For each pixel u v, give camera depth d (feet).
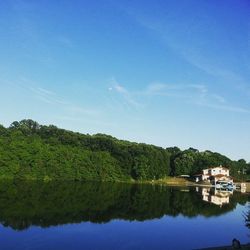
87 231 137.69
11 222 145.18
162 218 175.32
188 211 202.90
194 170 561.02
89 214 174.91
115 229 143.64
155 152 503.61
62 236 128.06
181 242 127.75
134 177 484.74
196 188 424.05
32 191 265.54
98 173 447.83
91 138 506.07
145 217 175.73
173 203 238.07
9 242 117.08
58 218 159.12
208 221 171.94
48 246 115.03
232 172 580.30
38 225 142.82
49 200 216.95
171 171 566.77
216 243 128.57
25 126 553.64
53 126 552.00
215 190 408.46
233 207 231.30
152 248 118.21
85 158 439.22
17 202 199.31
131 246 119.75
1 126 463.01
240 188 473.26
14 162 380.58
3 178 373.61
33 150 394.32
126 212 188.44
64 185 343.87
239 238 137.80
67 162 420.36
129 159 476.13
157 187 396.16
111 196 264.52
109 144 491.72
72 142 489.67
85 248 114.62
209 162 565.53
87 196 254.68
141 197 268.82
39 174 393.70
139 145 521.65
